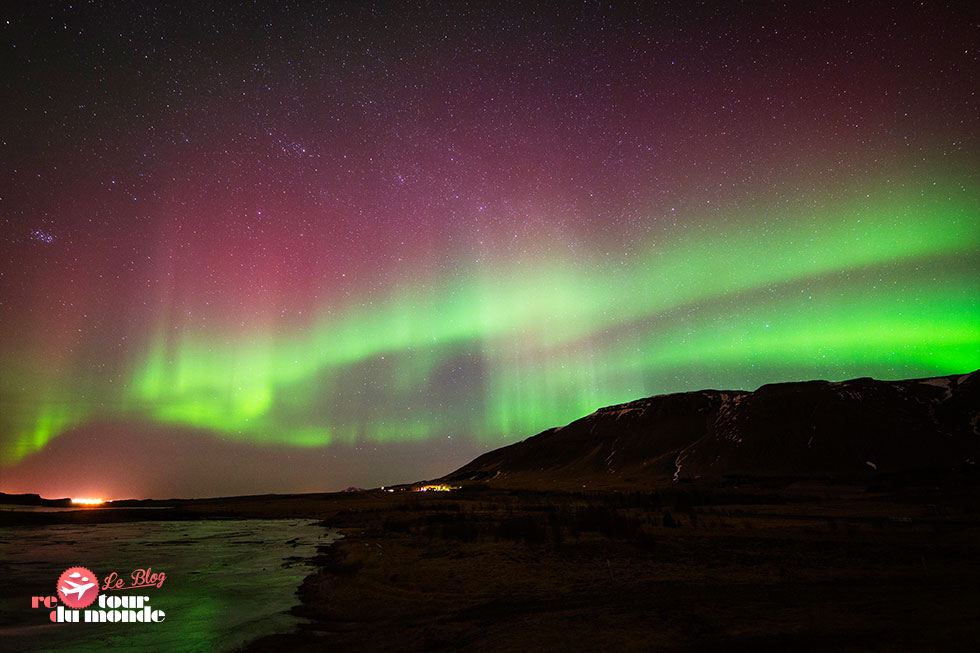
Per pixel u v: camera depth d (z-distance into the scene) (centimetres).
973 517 3675
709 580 1802
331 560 2722
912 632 1038
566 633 1180
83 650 1258
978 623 1087
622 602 1511
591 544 2786
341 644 1243
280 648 1236
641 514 4622
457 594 1762
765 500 6219
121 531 4697
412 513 5784
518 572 2088
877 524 3288
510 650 1080
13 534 4434
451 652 1120
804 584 1675
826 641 1020
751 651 995
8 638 1366
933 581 1661
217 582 2134
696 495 6562
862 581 1697
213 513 7006
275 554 3005
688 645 1044
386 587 1922
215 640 1322
